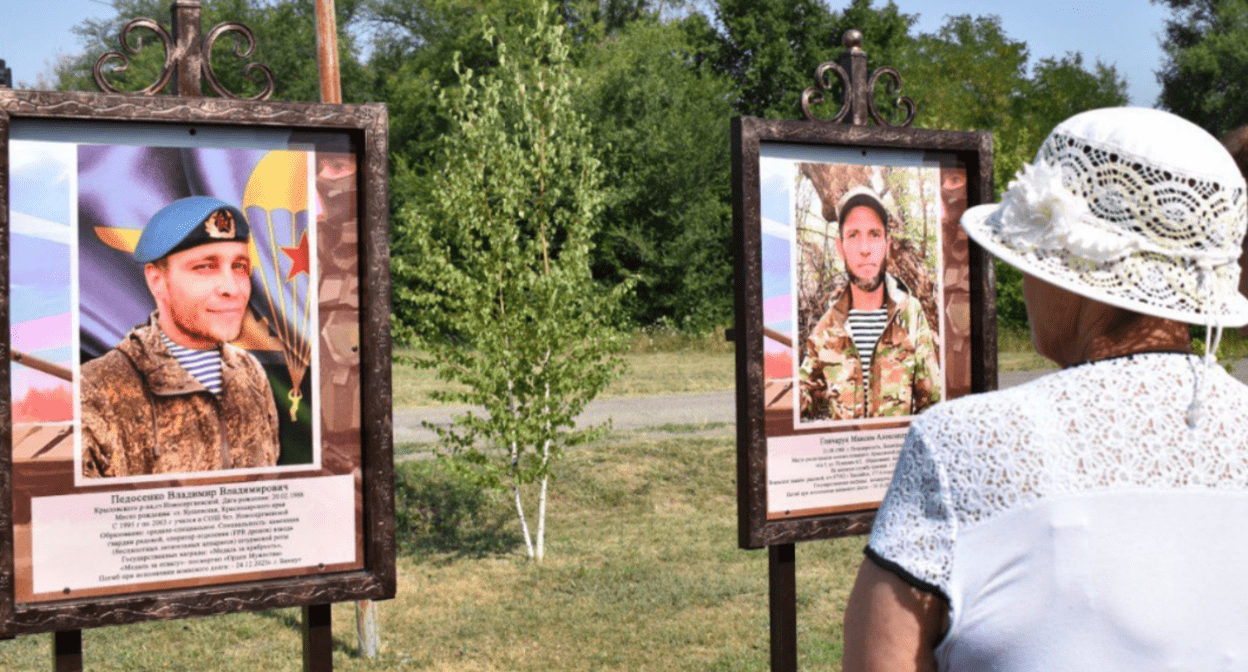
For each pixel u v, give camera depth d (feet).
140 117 10.41
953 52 164.96
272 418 11.09
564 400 29.07
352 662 20.74
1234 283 4.42
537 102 28.94
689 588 25.38
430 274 28.53
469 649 21.49
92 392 10.40
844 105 14.40
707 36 142.92
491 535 31.12
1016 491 4.02
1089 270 4.28
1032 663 3.96
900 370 14.78
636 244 112.27
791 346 13.92
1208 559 3.99
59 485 10.25
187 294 10.80
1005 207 4.62
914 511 4.20
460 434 42.80
